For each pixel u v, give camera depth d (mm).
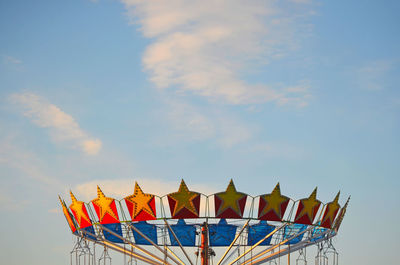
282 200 63312
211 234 73500
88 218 66750
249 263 71750
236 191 62062
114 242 73875
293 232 74812
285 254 70750
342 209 69812
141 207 63719
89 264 68250
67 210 69750
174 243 74000
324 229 72312
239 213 62469
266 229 74375
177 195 62500
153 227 73562
